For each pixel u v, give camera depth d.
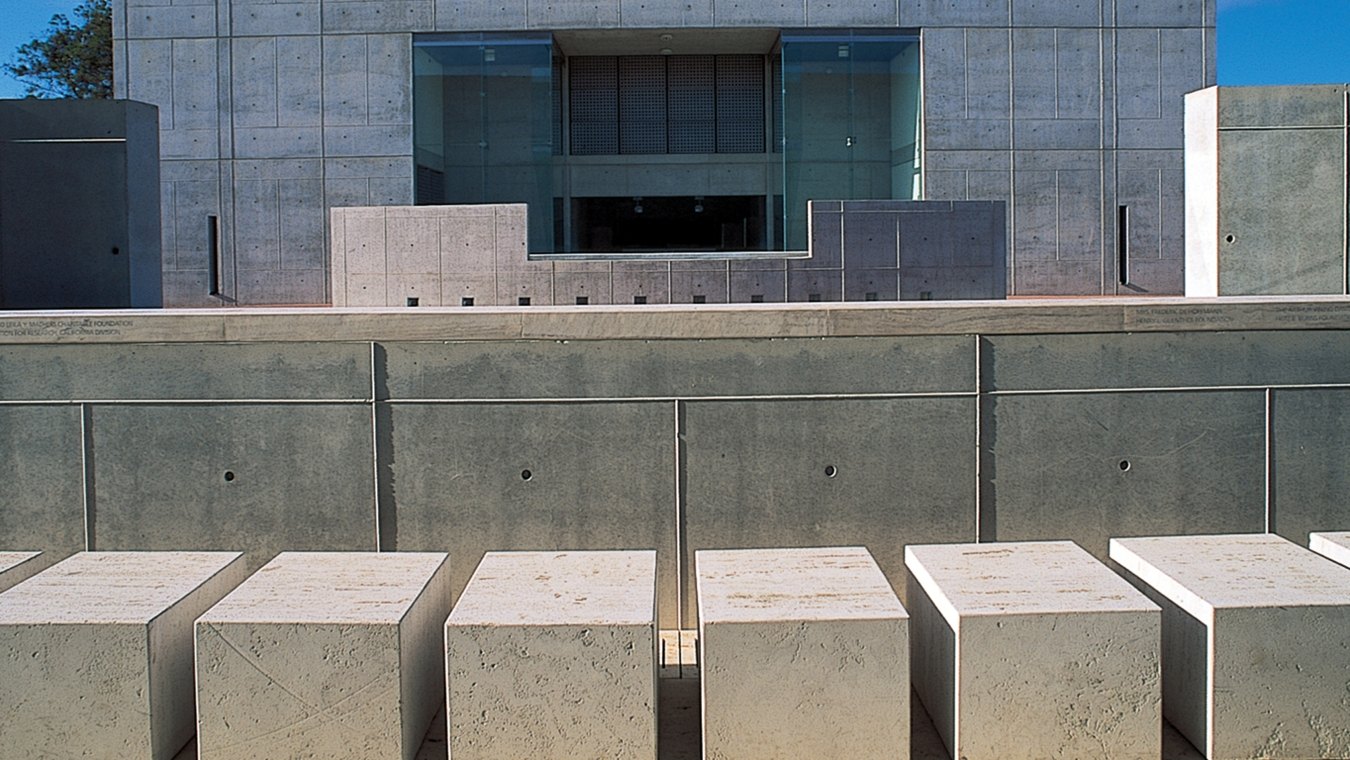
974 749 4.92
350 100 24.50
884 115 24.33
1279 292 11.09
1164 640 5.43
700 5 23.84
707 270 18.84
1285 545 5.85
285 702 4.90
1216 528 7.10
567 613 4.96
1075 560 5.63
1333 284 11.05
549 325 6.91
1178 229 25.06
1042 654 4.88
